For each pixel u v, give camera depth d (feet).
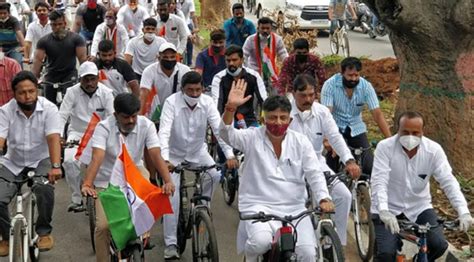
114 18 42.27
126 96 21.44
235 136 19.72
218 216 29.30
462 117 28.96
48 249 24.61
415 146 19.40
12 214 24.07
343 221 23.12
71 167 27.94
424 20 28.07
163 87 29.99
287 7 78.38
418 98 29.50
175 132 25.02
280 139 19.65
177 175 23.84
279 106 19.19
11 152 23.79
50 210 23.90
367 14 79.97
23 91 22.94
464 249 23.31
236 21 41.70
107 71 31.99
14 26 41.24
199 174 23.36
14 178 23.76
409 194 20.02
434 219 19.93
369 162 25.45
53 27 35.19
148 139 22.30
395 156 19.81
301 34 51.88
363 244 24.80
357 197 24.97
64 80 35.91
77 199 28.55
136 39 38.37
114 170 19.88
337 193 23.00
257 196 19.76
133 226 19.49
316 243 19.61
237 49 28.09
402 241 19.66
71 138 28.45
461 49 28.58
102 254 20.86
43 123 23.53
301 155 19.69
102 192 19.66
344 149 23.04
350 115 26.32
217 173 24.47
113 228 19.44
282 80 30.89
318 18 77.00
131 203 19.54
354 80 25.66
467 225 18.80
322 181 19.47
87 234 27.43
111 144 22.15
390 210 20.30
